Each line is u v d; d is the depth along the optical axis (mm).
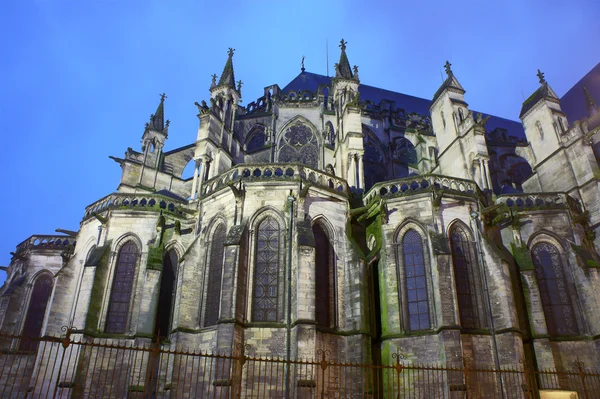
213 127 45906
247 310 31641
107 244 38531
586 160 42062
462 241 35938
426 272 34469
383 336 33781
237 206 34625
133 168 53781
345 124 45156
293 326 30484
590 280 35750
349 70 51719
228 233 33594
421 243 35531
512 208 39062
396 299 34312
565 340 35219
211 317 33156
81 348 33625
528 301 35125
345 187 38500
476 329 32938
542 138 47594
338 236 35781
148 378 18781
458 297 33844
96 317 35750
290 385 29016
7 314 44969
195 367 31781
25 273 47562
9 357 40938
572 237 38438
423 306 33719
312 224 34906
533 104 49250
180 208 40219
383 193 38781
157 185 53750
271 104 57812
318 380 29641
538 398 31016
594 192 40562
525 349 34469
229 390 28094
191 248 35688
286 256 33188
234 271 31344
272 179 35594
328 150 53031
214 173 44344
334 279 34156
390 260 35594
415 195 36750
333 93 52625
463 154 45969
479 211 36781
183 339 32688
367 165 55656
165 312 37406
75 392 32531
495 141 57875
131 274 38312
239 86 51344
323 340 31500
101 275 37000
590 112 54156
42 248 48875
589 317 35312
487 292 33875
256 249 33719
